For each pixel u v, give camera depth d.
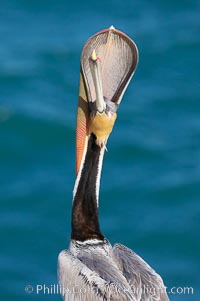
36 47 55.66
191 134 47.09
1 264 36.88
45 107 48.59
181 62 54.81
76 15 60.25
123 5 60.97
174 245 38.75
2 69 52.19
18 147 45.88
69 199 41.53
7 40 56.88
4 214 40.25
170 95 50.25
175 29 58.81
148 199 41.78
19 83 50.97
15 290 34.88
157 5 61.31
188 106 49.50
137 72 52.75
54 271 36.75
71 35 57.81
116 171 43.69
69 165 44.75
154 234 39.38
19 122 47.16
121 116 47.84
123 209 40.97
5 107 48.25
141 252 38.72
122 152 45.06
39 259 37.56
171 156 45.16
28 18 59.97
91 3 61.09
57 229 39.59
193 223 39.97
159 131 47.16
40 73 52.19
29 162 44.97
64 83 51.44
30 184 42.69
